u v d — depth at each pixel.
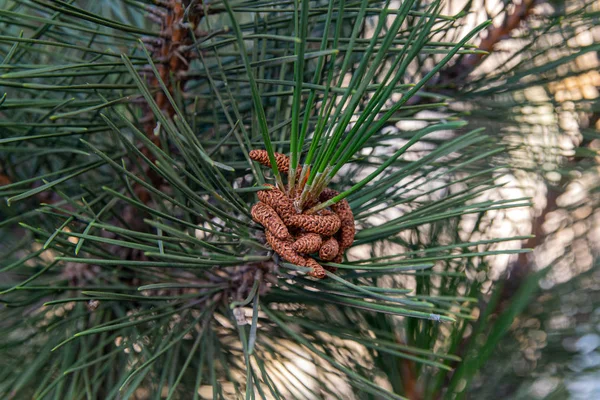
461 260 0.46
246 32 0.43
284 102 0.40
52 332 0.37
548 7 0.49
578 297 0.46
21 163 0.43
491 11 0.49
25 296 0.39
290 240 0.29
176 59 0.38
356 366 0.42
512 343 0.43
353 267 0.30
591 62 0.49
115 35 0.39
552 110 0.49
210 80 0.34
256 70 0.38
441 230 0.47
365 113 0.26
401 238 0.47
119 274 0.37
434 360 0.39
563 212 0.52
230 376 0.35
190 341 0.41
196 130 0.39
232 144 0.39
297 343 0.41
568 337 0.44
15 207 0.40
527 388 0.41
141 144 0.40
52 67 0.31
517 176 0.54
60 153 0.42
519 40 0.50
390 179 0.33
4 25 0.43
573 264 0.50
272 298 0.38
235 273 0.35
